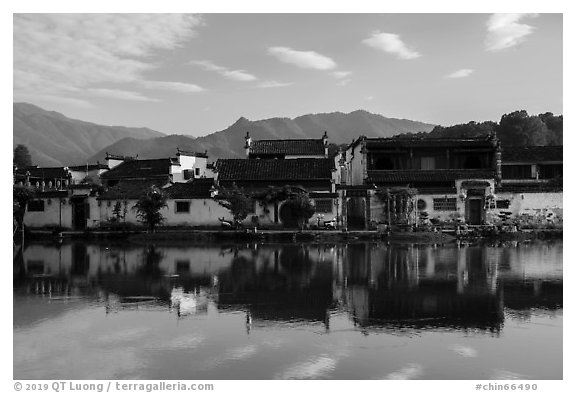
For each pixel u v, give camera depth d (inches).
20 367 565.3
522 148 2306.8
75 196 2073.1
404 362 571.8
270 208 1913.1
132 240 1819.6
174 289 940.6
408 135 3865.7
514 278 1015.6
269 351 606.5
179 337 658.2
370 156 2210.9
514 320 722.8
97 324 717.9
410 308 788.6
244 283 988.6
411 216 1939.0
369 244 1641.2
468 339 644.7
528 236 1776.6
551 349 608.7
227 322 722.2
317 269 1141.1
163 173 2401.6
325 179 2086.6
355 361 574.2
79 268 1191.6
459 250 1476.4
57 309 800.3
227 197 1876.2
